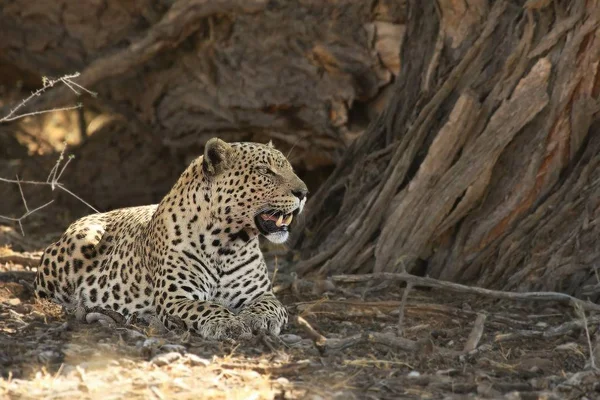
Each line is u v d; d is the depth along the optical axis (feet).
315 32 63.36
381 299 43.62
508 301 42.47
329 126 64.03
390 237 46.57
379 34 61.93
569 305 40.86
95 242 41.45
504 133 44.39
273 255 54.24
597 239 41.57
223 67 67.62
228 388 27.78
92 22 72.59
